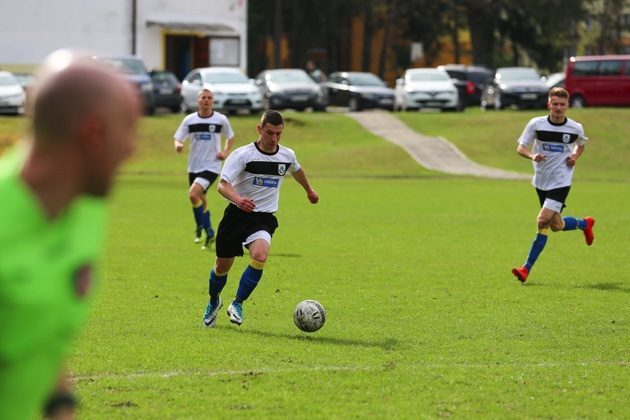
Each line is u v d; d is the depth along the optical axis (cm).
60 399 920
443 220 5772
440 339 2566
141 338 2509
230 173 2605
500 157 10281
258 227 2647
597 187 8306
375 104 13238
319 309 2600
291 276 3647
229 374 2134
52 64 823
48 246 838
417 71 13375
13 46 13575
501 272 3819
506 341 2547
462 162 10100
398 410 1880
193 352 2344
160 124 10962
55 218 836
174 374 2130
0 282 816
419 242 4738
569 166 3588
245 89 11938
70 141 823
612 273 3828
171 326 2694
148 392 1970
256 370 2175
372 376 2131
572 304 3134
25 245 822
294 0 19225
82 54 841
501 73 13712
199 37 15212
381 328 2711
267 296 3225
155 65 14488
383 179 9081
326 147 10769
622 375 2181
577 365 2273
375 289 3381
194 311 2942
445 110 13212
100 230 895
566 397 1989
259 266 2630
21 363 855
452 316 2906
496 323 2800
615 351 2441
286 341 2509
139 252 4266
